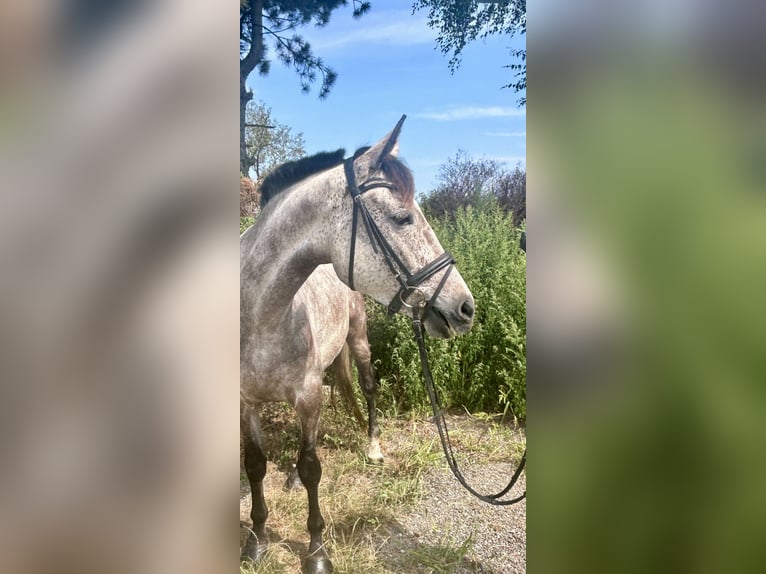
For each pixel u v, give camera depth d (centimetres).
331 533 220
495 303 278
